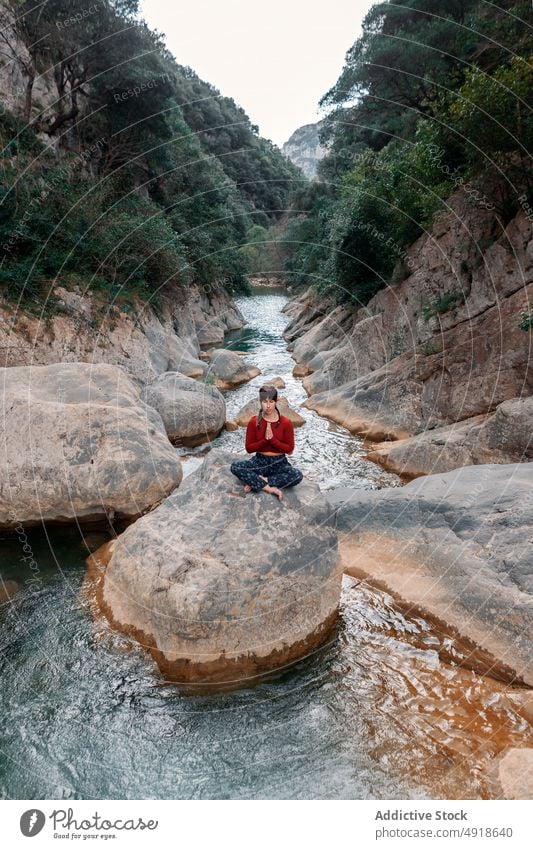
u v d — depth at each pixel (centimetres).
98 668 378
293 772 302
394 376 971
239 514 426
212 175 2664
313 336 1698
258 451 450
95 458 580
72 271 1226
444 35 1246
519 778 281
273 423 434
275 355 1831
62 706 349
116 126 1819
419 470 741
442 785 289
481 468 557
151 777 301
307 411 1106
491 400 776
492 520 461
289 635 394
